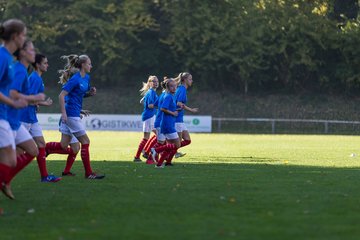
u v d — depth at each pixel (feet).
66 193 106.93
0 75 85.10
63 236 73.51
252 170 147.74
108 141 294.87
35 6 510.17
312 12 490.08
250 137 345.10
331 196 102.32
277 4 492.95
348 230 75.20
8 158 89.15
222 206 92.38
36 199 100.32
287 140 311.06
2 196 103.55
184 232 74.64
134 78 538.06
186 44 508.12
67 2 515.09
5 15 501.97
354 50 488.44
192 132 420.36
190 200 98.02
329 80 502.38
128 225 79.15
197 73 524.52
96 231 75.82
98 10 509.35
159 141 167.84
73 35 516.32
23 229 77.97
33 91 118.93
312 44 494.59
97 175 129.70
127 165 163.84
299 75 509.76
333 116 468.34
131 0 501.97
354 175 136.36
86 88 129.70
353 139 323.78
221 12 500.33
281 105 485.56
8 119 93.50
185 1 503.20
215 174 137.90
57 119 424.05
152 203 95.30
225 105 491.31
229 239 70.69
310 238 71.10
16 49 87.97
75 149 134.82
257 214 85.81
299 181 123.85
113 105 498.69
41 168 124.16
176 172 142.92
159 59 534.37
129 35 513.04
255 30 489.26
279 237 71.61
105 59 514.68
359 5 491.31
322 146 257.75
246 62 492.54
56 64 520.01
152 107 176.96
